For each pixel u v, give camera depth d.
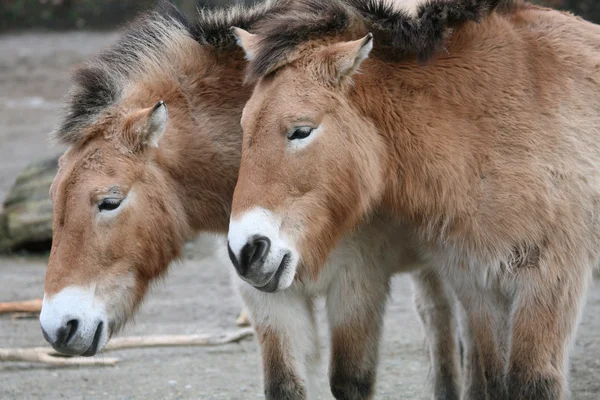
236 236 12.65
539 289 13.92
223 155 15.19
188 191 15.14
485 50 14.30
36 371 19.69
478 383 16.91
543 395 13.95
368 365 15.62
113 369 19.83
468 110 14.02
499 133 13.97
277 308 14.94
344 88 13.37
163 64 15.34
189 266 28.98
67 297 13.74
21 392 18.19
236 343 21.53
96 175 14.09
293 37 13.40
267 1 15.99
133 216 14.30
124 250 14.27
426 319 18.08
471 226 13.97
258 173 12.91
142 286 14.67
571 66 14.52
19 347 20.78
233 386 18.55
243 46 14.26
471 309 14.90
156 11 16.02
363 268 15.28
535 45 14.51
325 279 15.12
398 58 14.10
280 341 14.99
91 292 13.97
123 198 14.16
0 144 44.00
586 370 19.06
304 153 13.00
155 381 18.92
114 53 15.55
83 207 13.97
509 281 14.12
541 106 14.10
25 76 57.97
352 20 14.00
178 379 19.05
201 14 15.95
